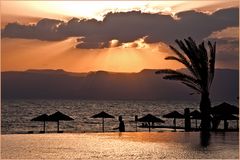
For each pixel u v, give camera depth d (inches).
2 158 1145.4
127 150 1325.0
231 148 1381.6
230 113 2197.3
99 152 1269.7
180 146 1443.2
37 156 1179.3
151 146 1438.2
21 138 1747.0
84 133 2094.0
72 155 1200.2
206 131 2222.0
